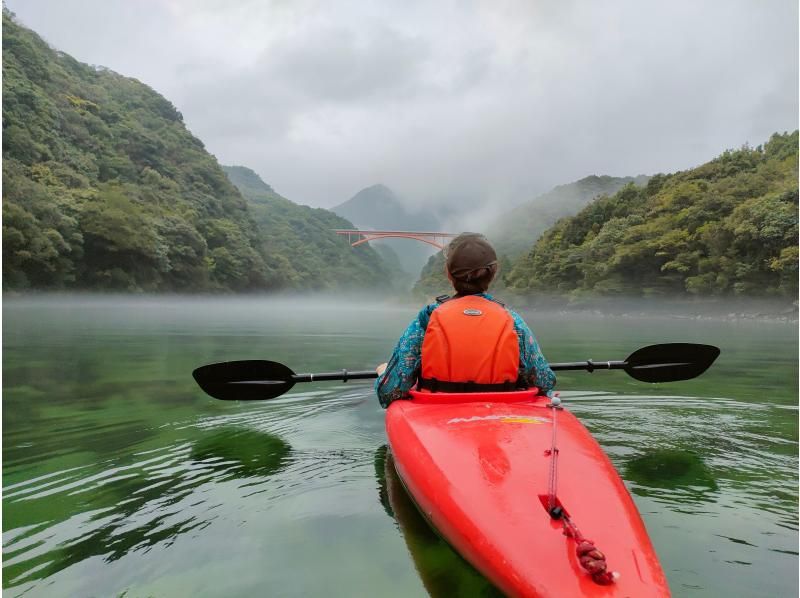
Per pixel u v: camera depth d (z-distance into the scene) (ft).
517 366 7.12
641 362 10.32
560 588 3.87
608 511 4.70
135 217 170.30
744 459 8.55
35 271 135.64
